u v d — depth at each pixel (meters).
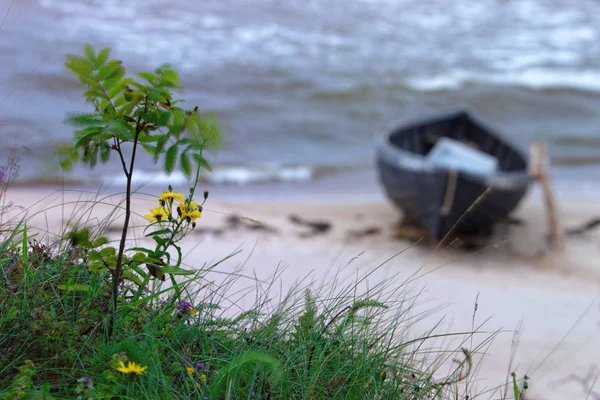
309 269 6.79
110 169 11.16
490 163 9.88
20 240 2.64
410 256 8.11
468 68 21.39
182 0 25.66
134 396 2.04
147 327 2.29
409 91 18.86
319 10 26.97
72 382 2.10
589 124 17.12
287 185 11.93
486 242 9.06
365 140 15.13
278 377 2.10
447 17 28.25
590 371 4.69
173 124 2.18
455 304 6.04
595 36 26.69
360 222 9.77
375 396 2.38
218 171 12.31
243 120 15.46
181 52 19.61
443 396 2.65
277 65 19.73
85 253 2.56
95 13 22.22
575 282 7.47
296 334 2.55
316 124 15.75
